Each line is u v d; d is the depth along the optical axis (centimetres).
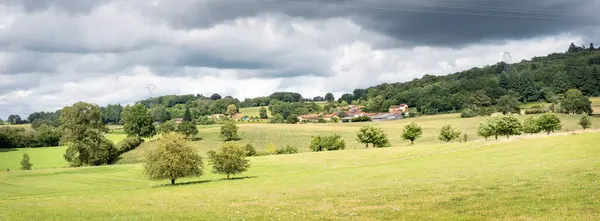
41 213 3925
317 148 18050
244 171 9356
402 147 13212
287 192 5000
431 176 5612
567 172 4416
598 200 2848
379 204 3450
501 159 7300
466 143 11919
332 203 3706
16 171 10306
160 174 7769
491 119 14200
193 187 6844
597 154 6119
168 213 3578
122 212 3822
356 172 7488
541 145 8700
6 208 4478
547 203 2905
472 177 4975
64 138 14862
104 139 15700
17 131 19000
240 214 3328
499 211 2764
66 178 9162
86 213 3825
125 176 9544
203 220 3111
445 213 2838
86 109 15112
